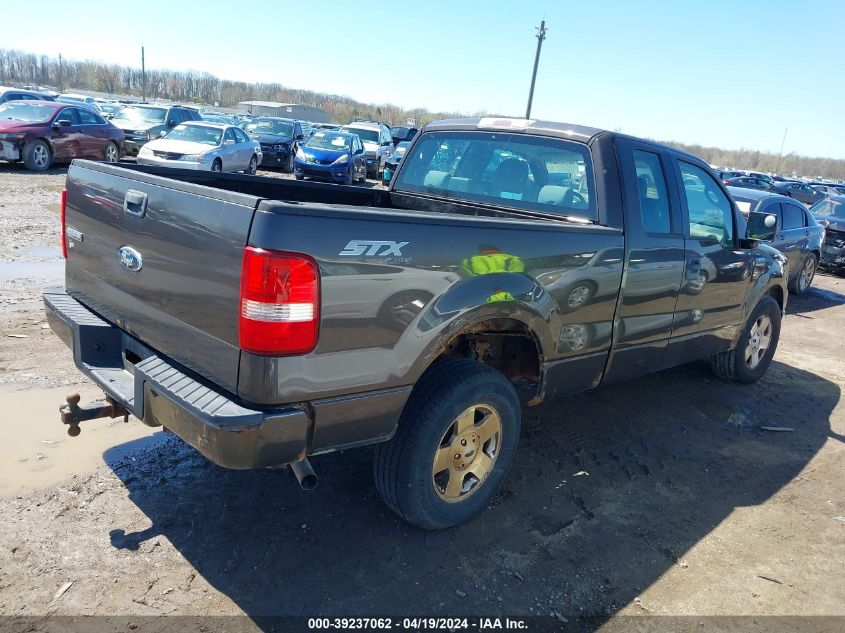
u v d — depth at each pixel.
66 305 3.48
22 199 11.96
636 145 4.04
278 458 2.54
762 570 3.27
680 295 4.34
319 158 19.14
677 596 3.01
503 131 4.34
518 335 3.55
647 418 5.03
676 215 4.27
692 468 4.30
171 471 3.62
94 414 3.15
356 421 2.73
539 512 3.60
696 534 3.54
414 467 3.02
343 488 3.62
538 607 2.86
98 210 3.26
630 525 3.56
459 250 2.90
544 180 4.09
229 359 2.53
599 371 3.93
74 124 17.00
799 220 10.51
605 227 3.69
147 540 3.03
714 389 5.79
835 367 6.90
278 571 2.92
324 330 2.52
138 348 3.09
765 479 4.24
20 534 2.97
